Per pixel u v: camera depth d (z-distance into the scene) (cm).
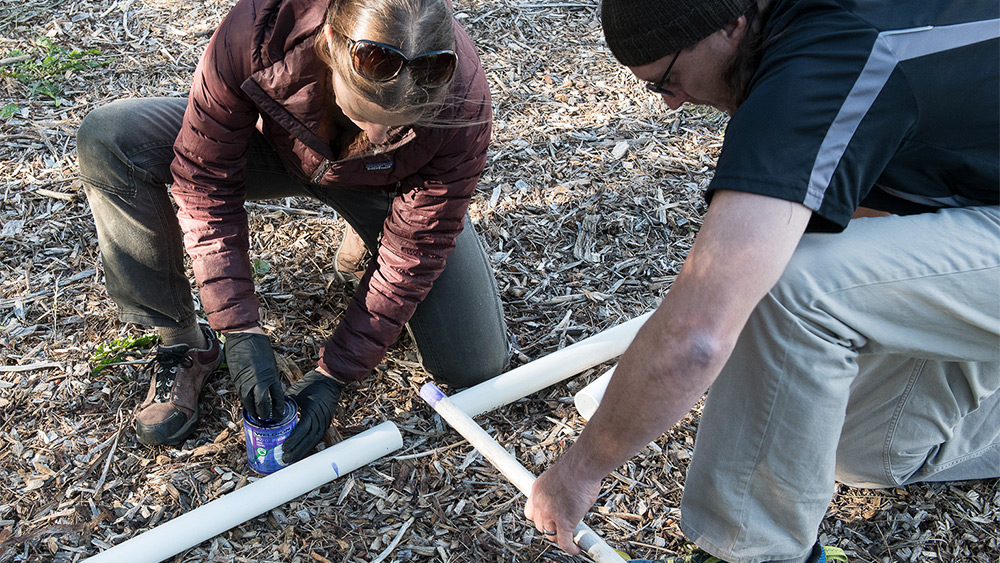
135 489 200
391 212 196
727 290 121
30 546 186
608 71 364
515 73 357
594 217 290
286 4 154
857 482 201
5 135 299
